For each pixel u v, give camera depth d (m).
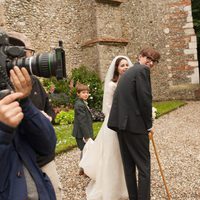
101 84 12.49
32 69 1.62
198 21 19.75
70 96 11.66
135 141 3.50
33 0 13.75
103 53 14.84
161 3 17.27
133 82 3.50
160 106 14.09
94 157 4.25
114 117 3.61
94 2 14.88
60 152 6.56
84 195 4.38
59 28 14.66
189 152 6.38
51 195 1.79
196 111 12.35
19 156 1.72
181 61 17.31
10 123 1.45
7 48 1.62
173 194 4.31
